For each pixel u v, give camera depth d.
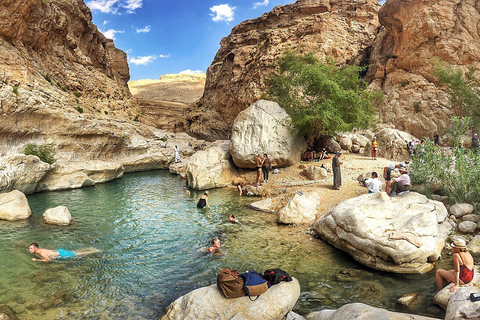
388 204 9.56
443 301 6.19
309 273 8.30
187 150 38.81
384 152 22.58
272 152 20.42
